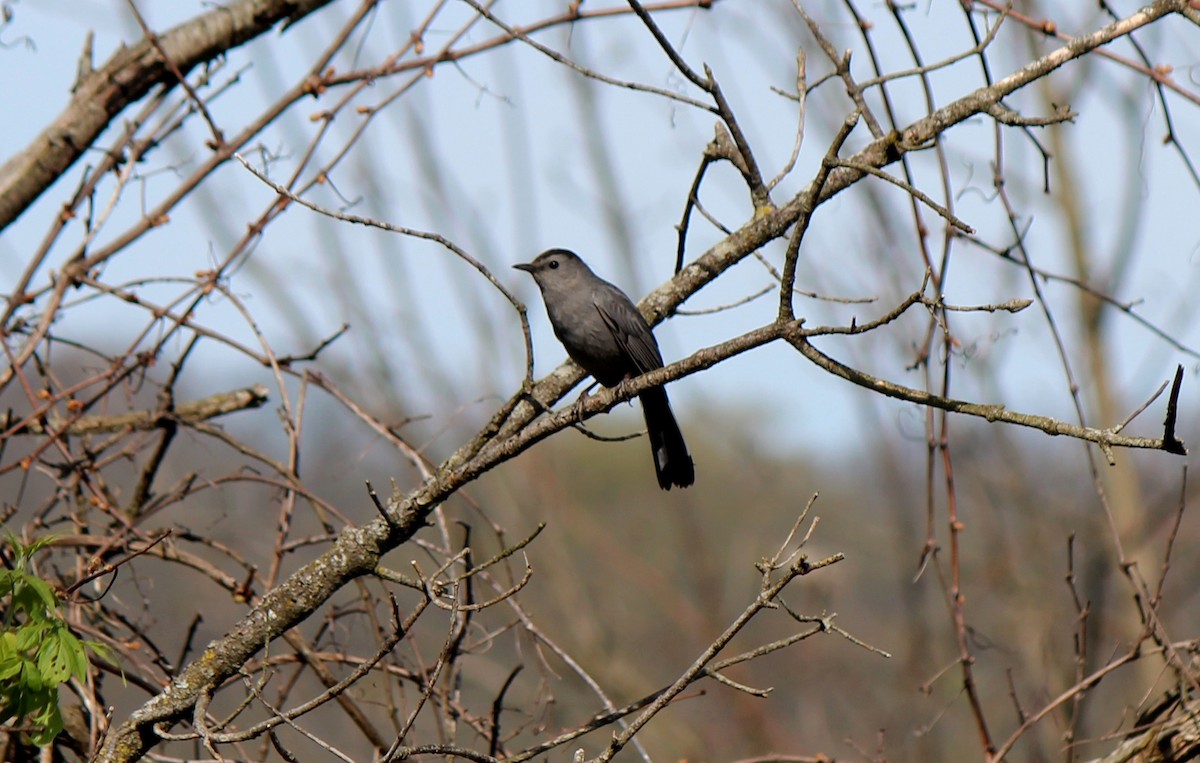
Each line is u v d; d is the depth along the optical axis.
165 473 11.98
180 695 7.34
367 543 7.46
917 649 13.08
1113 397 12.55
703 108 8.89
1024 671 13.10
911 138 8.47
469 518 13.86
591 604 15.05
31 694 6.21
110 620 8.88
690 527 15.98
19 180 9.81
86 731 8.62
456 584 6.25
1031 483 12.66
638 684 15.06
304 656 8.97
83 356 10.88
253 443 12.74
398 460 12.74
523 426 8.62
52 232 9.38
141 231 9.57
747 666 15.50
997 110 8.11
